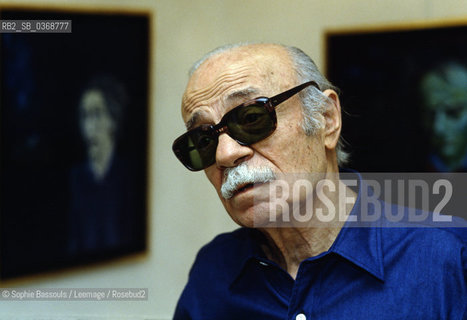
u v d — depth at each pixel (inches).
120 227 116.7
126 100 117.3
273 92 46.7
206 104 47.5
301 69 49.5
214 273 58.1
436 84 107.0
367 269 46.8
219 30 132.8
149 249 122.7
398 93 110.7
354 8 118.3
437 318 44.8
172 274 126.6
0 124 94.5
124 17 116.0
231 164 46.4
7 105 95.5
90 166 109.9
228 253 58.9
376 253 47.5
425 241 47.8
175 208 128.2
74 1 106.7
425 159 107.7
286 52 50.1
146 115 121.2
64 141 104.9
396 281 46.6
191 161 49.8
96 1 111.0
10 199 96.2
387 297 46.2
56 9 103.3
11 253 96.4
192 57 130.3
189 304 58.7
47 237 102.2
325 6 121.6
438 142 106.7
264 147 46.1
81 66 107.8
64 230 105.2
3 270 95.2
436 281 45.8
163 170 126.6
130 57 117.9
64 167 105.0
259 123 45.6
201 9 132.3
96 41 110.8
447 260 46.3
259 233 54.3
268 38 128.2
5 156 95.2
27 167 98.7
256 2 130.0
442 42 106.6
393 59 111.3
